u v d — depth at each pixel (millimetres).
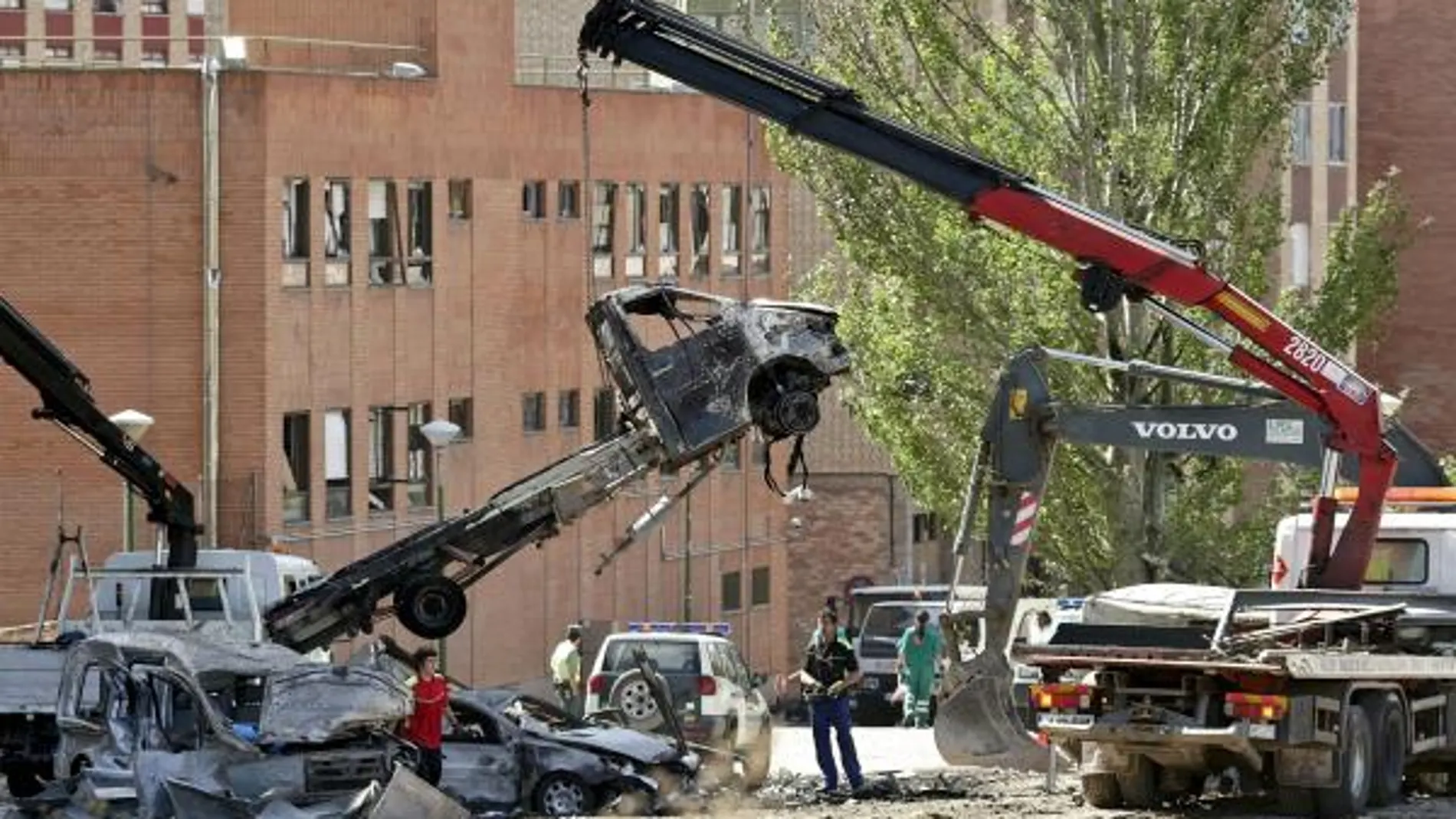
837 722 47875
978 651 47000
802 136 43938
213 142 78312
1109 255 44812
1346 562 46188
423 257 85562
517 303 89750
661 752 47281
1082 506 67375
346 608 46781
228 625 48688
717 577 99750
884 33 69625
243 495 78625
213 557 53281
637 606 95188
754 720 55031
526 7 102125
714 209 99562
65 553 77688
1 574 77875
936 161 44188
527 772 46625
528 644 89625
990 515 46406
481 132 87812
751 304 45219
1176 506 67688
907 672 67125
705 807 46688
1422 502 47625
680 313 46219
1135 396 66812
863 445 108625
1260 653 42094
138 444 56750
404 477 84500
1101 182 68312
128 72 78375
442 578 46938
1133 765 43594
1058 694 42719
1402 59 114562
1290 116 72938
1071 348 67500
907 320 69312
